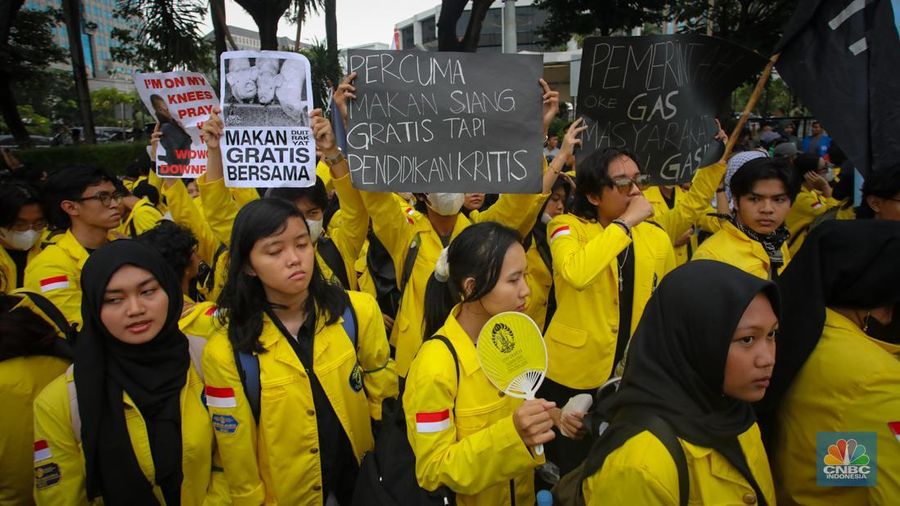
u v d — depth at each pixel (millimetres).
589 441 2428
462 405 1868
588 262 2494
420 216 3316
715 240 3018
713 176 3443
